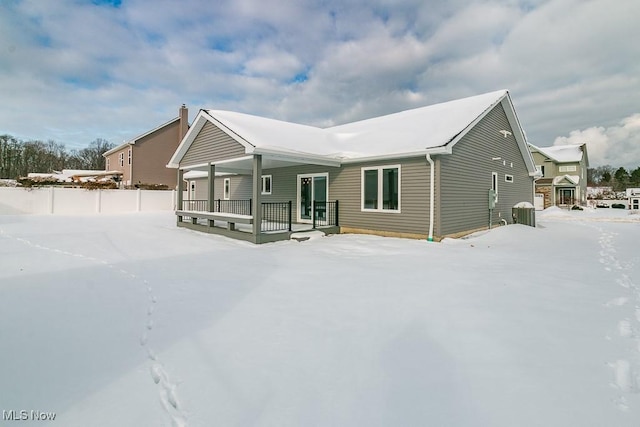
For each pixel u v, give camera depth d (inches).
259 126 472.4
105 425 79.4
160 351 118.6
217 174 746.2
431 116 517.3
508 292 185.0
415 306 162.9
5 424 79.0
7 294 181.8
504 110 527.8
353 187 459.8
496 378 98.8
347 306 164.6
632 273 231.9
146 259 288.0
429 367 106.0
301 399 89.8
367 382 97.9
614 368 104.5
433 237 380.5
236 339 128.1
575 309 157.2
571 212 970.7
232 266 260.2
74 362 110.3
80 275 226.2
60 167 2003.0
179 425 79.4
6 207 729.6
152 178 1114.7
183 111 1147.9
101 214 794.8
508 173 548.7
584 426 77.7
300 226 473.1
